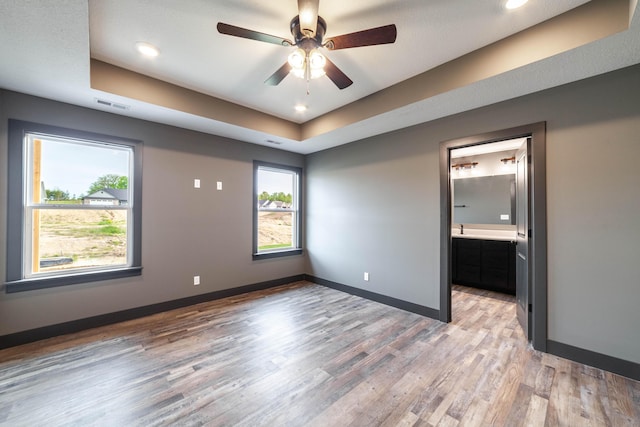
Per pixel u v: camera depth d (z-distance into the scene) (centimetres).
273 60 232
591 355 211
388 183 354
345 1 168
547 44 183
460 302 365
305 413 164
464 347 243
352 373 204
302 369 209
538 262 234
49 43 175
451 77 231
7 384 188
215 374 202
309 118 375
